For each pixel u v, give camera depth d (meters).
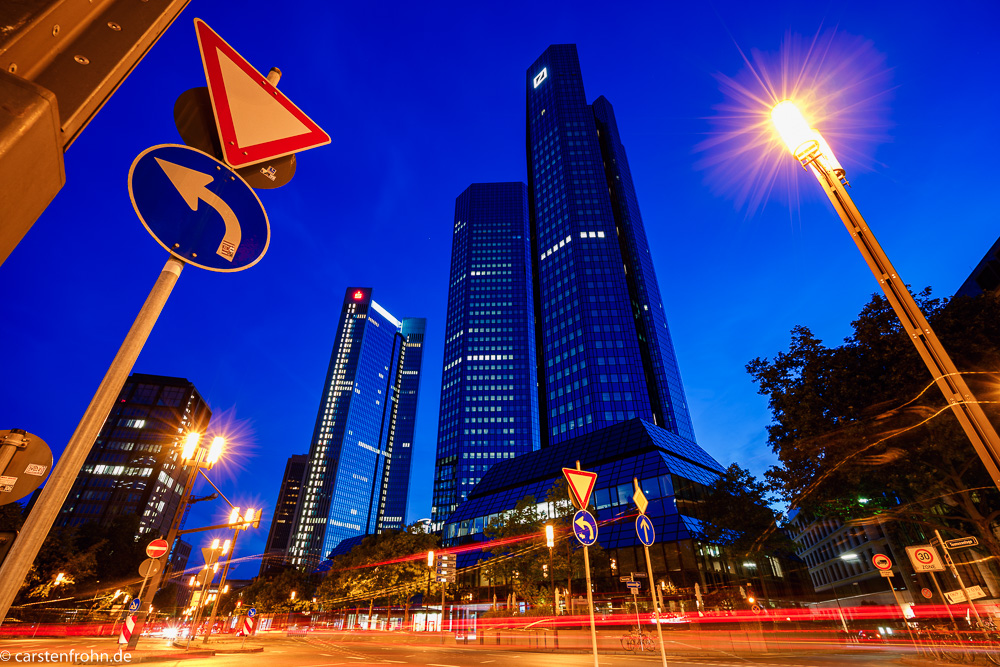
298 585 97.12
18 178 1.49
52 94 1.58
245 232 3.19
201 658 19.03
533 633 34.22
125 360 2.41
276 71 3.81
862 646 24.98
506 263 172.25
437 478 149.88
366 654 24.02
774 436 22.64
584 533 8.41
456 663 18.25
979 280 45.69
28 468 3.56
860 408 18.75
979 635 14.87
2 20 1.63
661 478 54.28
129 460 123.69
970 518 17.27
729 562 45.03
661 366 120.44
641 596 46.28
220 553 29.77
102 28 1.99
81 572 48.03
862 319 19.22
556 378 113.88
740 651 24.06
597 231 126.38
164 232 2.81
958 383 5.34
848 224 6.36
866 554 58.38
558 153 143.12
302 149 3.74
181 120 3.27
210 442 19.86
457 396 154.25
